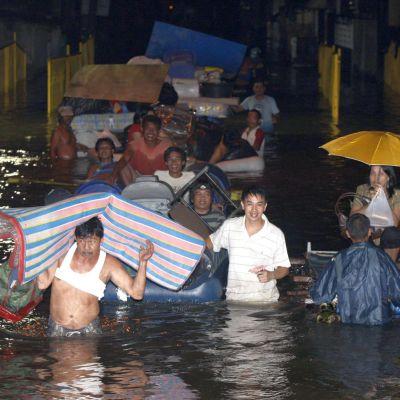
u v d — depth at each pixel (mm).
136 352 11648
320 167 25094
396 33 53750
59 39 55000
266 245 13398
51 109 36625
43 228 11602
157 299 13875
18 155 26625
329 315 12898
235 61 41344
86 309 12266
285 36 67750
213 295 13852
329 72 43188
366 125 33719
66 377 10766
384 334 12406
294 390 10477
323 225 18672
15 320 12523
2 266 12422
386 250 14031
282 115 36562
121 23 68625
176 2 74750
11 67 46500
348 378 10852
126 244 12766
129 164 19688
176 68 36031
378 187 14242
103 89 25891
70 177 23438
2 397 10156
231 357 11508
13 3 54219
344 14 59094
